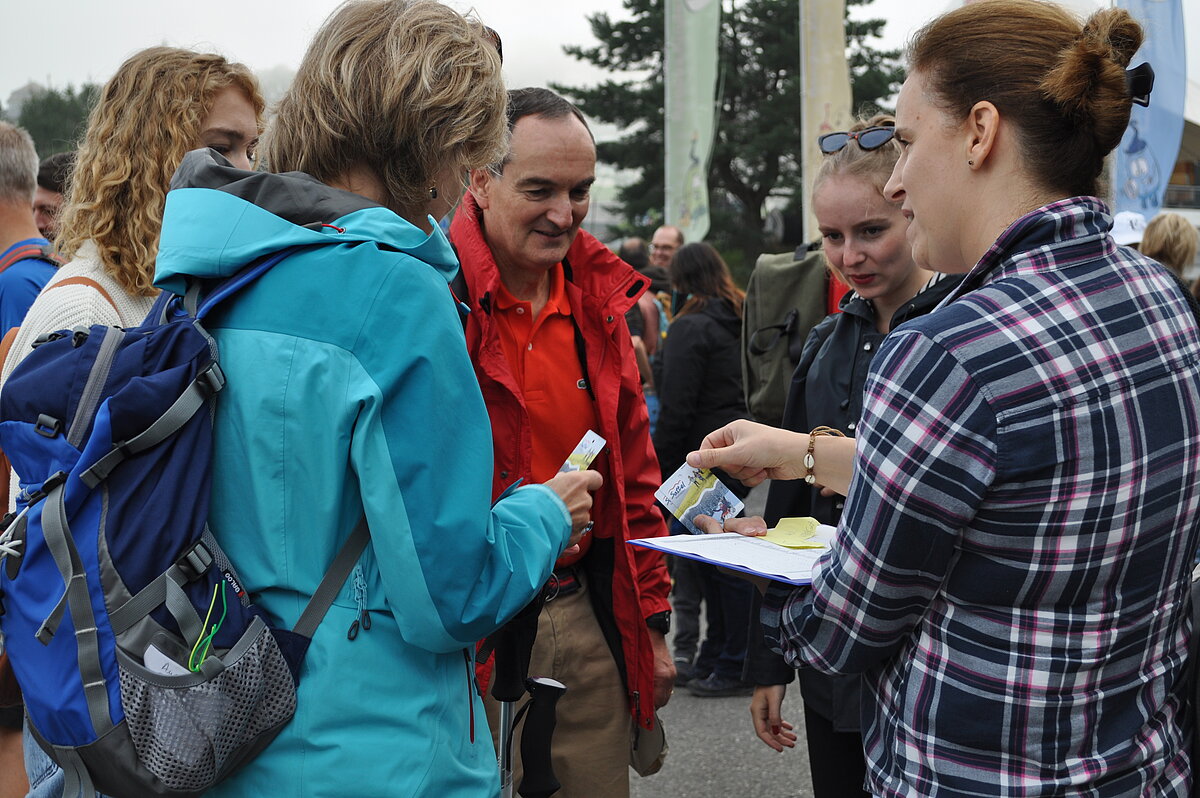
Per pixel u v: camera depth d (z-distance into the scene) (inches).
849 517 50.9
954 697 48.8
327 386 51.4
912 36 53.7
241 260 53.1
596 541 90.7
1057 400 46.4
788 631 55.3
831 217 85.4
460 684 57.2
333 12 59.4
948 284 74.2
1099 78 48.3
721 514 73.9
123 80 86.4
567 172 84.8
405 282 52.5
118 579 49.0
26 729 71.0
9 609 52.2
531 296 90.5
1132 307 49.2
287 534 51.9
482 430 54.2
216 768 49.7
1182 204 714.8
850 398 87.0
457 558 51.7
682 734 167.9
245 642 50.3
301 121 58.1
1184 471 48.9
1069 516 46.5
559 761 88.8
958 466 46.8
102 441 49.7
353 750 51.4
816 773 87.0
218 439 52.5
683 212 420.2
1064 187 50.7
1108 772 48.3
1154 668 50.5
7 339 93.2
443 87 57.2
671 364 188.5
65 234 86.7
